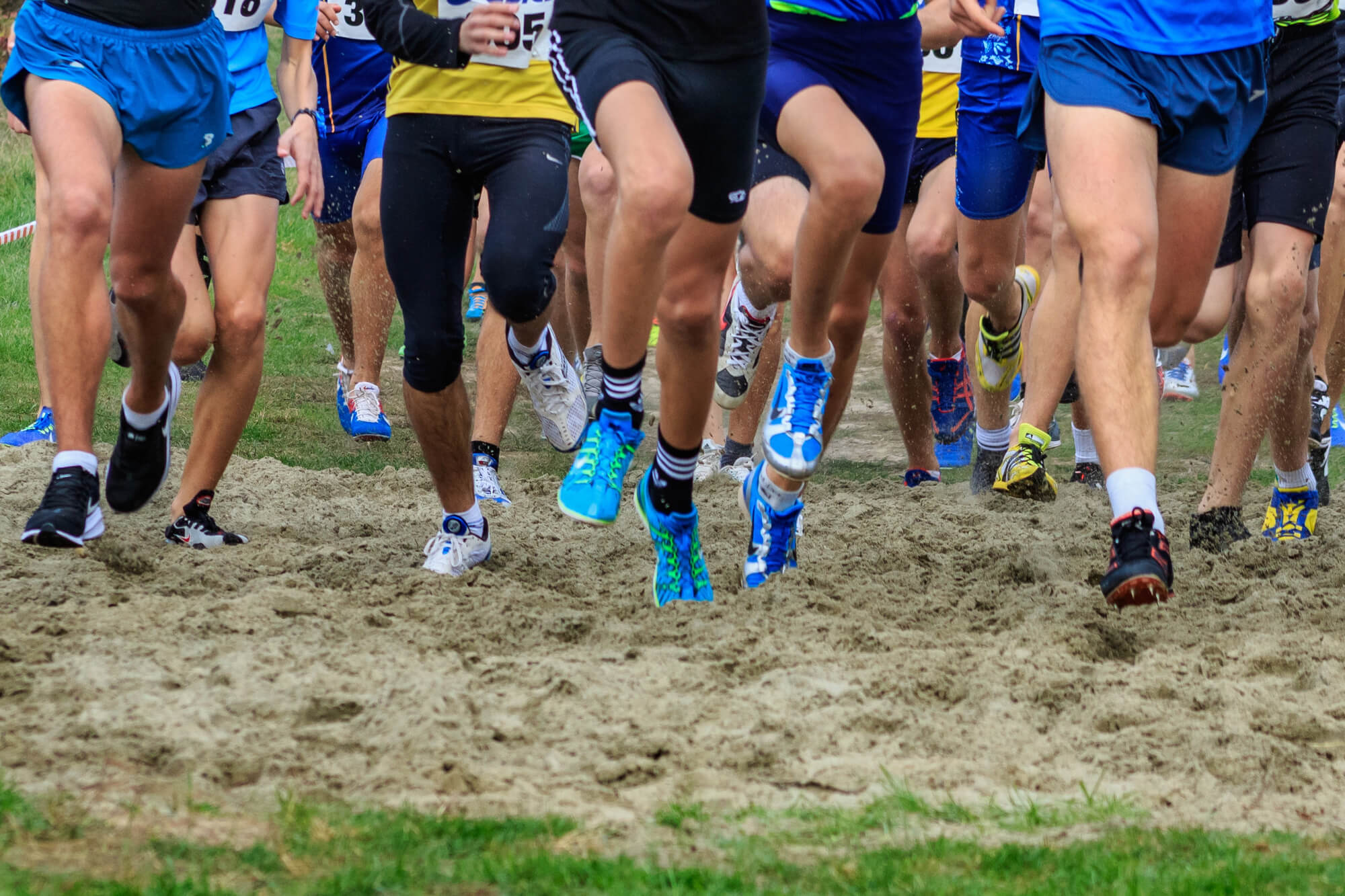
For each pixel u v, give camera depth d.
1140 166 13.47
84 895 7.01
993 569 17.19
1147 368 13.12
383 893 7.33
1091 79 13.65
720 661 12.19
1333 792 9.69
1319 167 16.55
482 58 14.99
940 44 18.45
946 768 9.87
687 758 9.90
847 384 16.12
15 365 31.70
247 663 11.14
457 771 9.30
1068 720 11.02
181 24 14.76
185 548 16.53
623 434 13.30
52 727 9.62
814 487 24.30
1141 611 14.53
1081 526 20.22
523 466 26.00
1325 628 13.89
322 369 34.53
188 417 28.05
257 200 17.47
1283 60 16.45
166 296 15.45
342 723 10.32
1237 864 8.05
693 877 7.68
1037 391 20.78
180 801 8.52
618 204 11.90
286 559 16.12
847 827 8.71
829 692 11.30
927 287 23.08
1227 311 20.17
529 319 15.37
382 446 27.09
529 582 16.25
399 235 15.15
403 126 15.19
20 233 46.44
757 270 16.50
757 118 12.77
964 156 20.34
